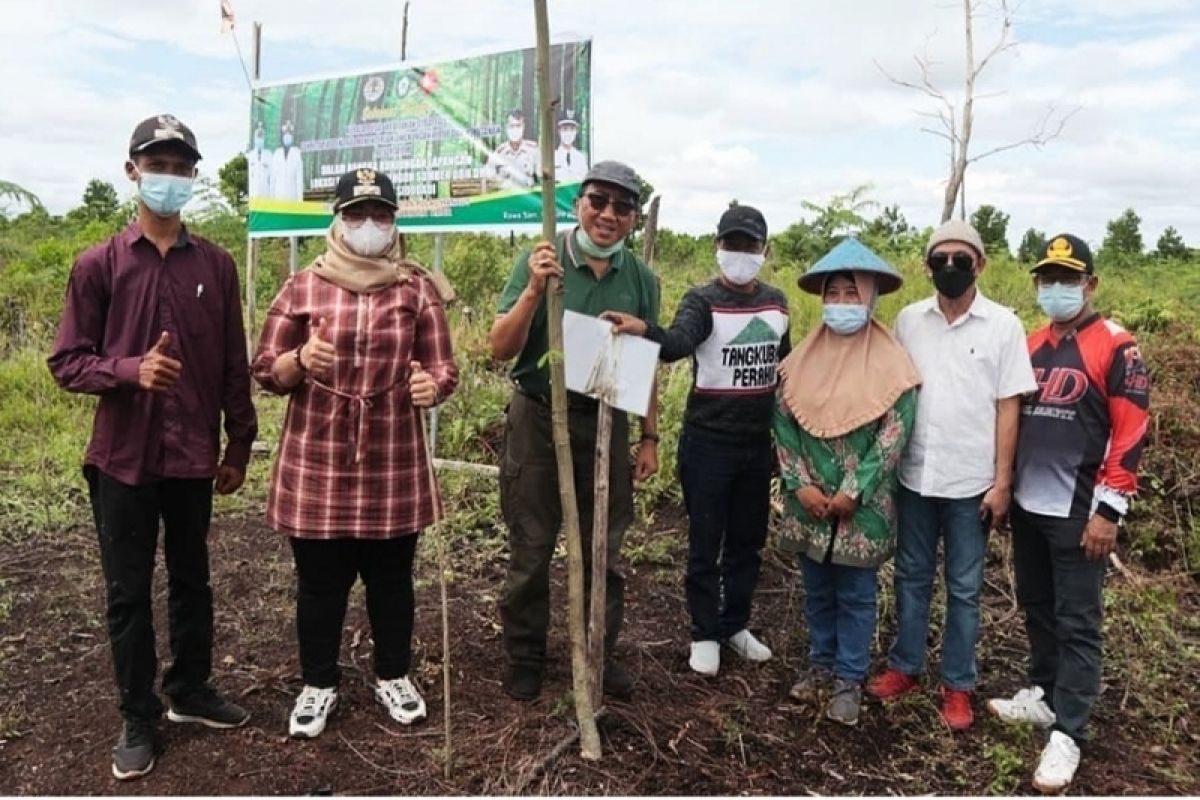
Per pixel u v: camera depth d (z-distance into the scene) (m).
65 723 3.28
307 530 3.00
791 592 4.57
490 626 4.05
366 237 2.99
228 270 3.09
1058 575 3.23
